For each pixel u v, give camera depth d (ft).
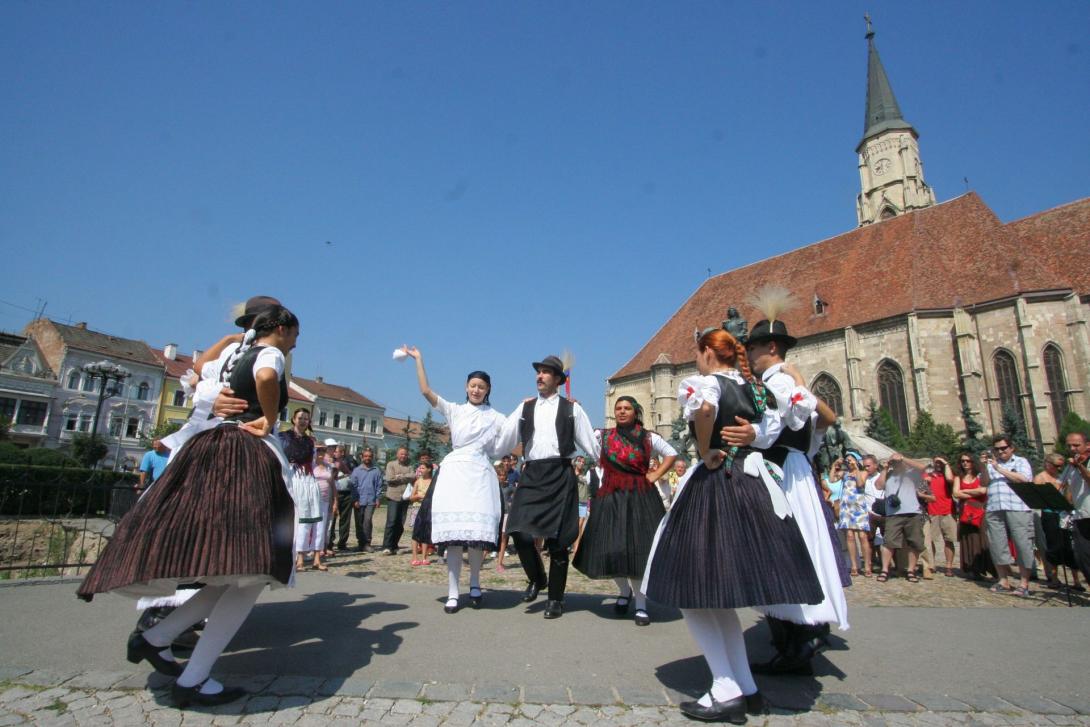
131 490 31.68
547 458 17.01
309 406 229.45
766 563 9.40
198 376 12.35
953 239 131.75
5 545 44.39
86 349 177.27
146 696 9.61
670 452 16.56
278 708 9.20
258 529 9.04
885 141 185.06
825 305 140.56
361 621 15.02
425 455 37.22
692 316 171.83
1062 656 13.73
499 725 8.89
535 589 18.93
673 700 10.11
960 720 9.67
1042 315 112.47
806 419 11.16
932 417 116.88
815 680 11.57
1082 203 128.57
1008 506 27.12
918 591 27.53
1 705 9.07
